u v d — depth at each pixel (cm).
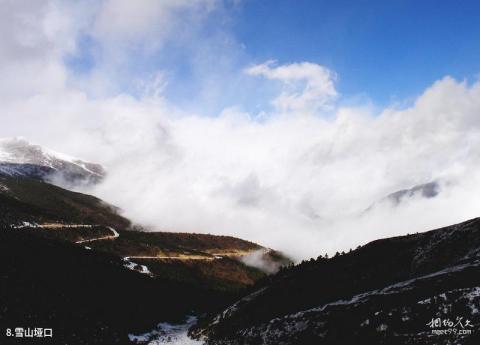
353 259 8406
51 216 19000
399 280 6725
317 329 5225
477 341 3712
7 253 7788
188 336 7362
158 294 10306
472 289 4484
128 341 6138
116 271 10775
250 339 5972
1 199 17788
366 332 4597
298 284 8050
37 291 6378
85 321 6053
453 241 7056
